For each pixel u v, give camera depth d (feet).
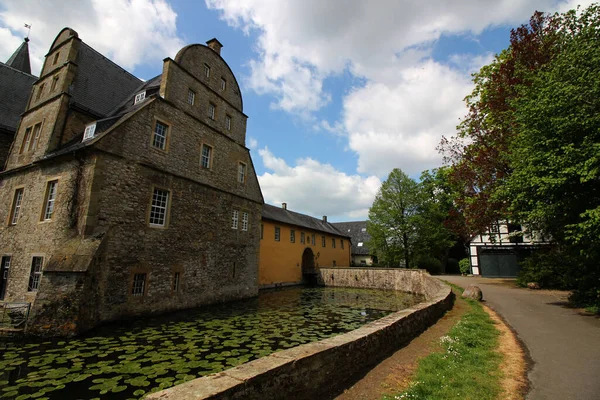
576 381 14.83
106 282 35.19
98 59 58.23
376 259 145.48
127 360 22.85
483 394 13.37
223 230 57.57
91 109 50.70
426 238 107.55
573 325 26.37
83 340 28.76
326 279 104.27
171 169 46.93
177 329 33.60
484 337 23.15
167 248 44.39
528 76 39.78
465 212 62.18
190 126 51.96
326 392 14.38
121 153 39.29
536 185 30.48
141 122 42.75
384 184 116.98
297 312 46.91
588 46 31.04
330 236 128.67
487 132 57.06
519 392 13.71
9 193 47.29
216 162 57.67
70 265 32.40
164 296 43.11
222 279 56.03
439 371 16.17
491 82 55.36
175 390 9.86
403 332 22.95
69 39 51.75
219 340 28.91
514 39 51.75
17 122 57.62
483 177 55.88
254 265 66.64
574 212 29.48
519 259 85.66
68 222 36.27
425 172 125.18
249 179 67.87
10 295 40.11
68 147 43.98
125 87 62.39
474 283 68.74
